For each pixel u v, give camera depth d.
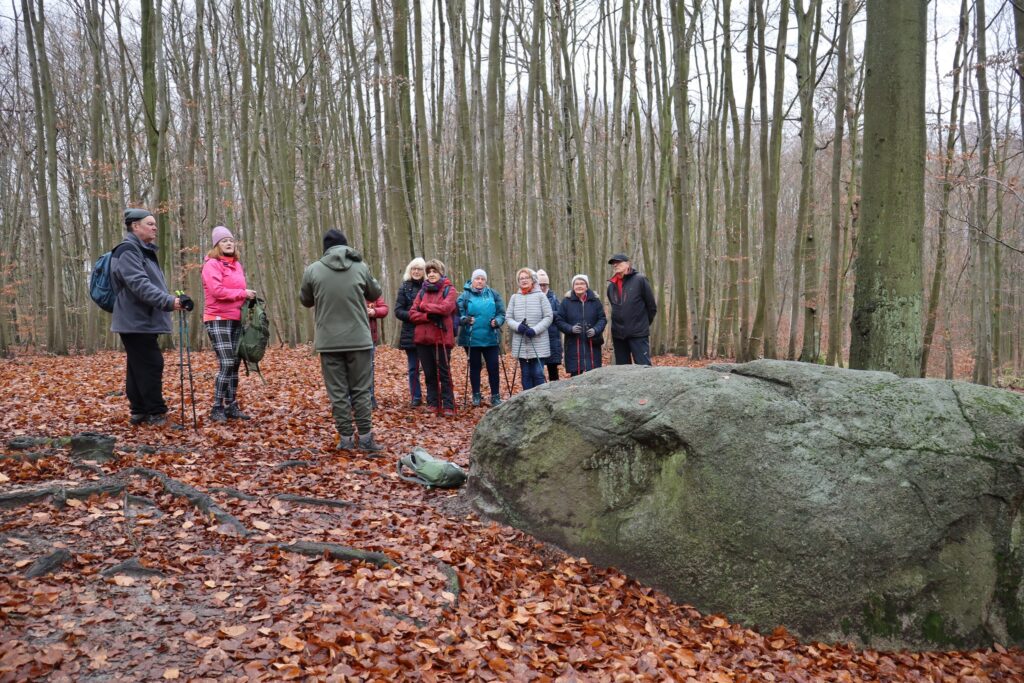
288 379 11.91
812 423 4.25
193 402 6.53
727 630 3.95
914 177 5.55
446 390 9.40
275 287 22.67
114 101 20.83
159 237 17.84
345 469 5.79
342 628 3.25
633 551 4.37
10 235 22.25
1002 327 23.94
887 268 5.59
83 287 25.09
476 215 18.06
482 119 19.67
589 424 4.69
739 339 19.95
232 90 23.05
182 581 3.54
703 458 4.23
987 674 3.77
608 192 26.34
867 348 5.71
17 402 8.20
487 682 3.14
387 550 4.12
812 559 3.94
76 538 3.83
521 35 20.27
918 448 4.14
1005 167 13.86
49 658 2.75
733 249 20.94
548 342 9.56
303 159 24.16
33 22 17.11
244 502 4.65
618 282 9.30
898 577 3.95
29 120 23.44
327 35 23.14
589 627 3.77
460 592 3.86
